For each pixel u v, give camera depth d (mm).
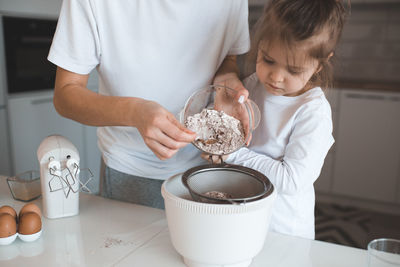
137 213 1015
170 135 743
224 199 687
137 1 956
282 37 847
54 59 970
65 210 979
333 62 988
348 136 2965
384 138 2863
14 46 2340
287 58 856
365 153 2939
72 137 2811
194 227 698
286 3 871
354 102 2900
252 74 1146
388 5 3221
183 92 1058
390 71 3340
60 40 967
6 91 2326
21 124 2441
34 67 2508
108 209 1034
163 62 1018
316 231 2660
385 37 3301
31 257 812
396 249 739
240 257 724
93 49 994
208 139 857
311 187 1089
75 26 947
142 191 1124
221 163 859
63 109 958
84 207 1043
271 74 904
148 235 907
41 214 1003
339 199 3092
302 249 862
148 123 752
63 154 951
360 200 3035
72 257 814
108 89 1089
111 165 1127
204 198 695
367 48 3379
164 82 1041
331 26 862
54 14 2609
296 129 984
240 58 1178
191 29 1000
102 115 851
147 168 1097
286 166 942
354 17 3363
